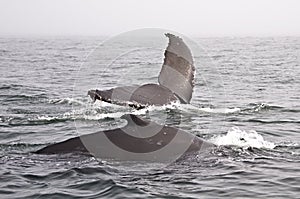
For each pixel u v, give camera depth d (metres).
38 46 75.12
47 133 13.74
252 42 88.62
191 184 8.92
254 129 14.34
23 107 18.31
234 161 10.14
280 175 9.53
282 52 56.69
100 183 8.98
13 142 12.48
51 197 8.49
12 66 37.84
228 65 38.44
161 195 8.48
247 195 8.55
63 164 9.81
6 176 9.40
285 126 14.96
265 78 29.77
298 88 24.84
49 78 29.16
